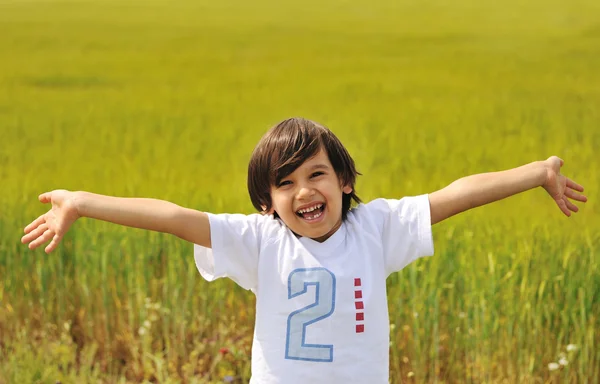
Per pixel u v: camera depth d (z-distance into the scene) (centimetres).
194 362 474
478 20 3002
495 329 461
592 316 454
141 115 1288
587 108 1279
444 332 490
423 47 2297
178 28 2911
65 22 3020
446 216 302
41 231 287
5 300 526
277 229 291
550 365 442
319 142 286
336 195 285
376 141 1002
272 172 284
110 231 531
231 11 3628
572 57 1994
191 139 1046
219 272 288
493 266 466
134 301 526
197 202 593
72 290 539
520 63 1919
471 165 835
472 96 1455
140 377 484
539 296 460
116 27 2906
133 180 721
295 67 1975
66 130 1144
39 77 1784
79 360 501
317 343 280
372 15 3362
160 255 533
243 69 1955
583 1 3616
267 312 287
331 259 285
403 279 477
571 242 511
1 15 3253
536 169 304
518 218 597
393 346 465
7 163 866
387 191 682
